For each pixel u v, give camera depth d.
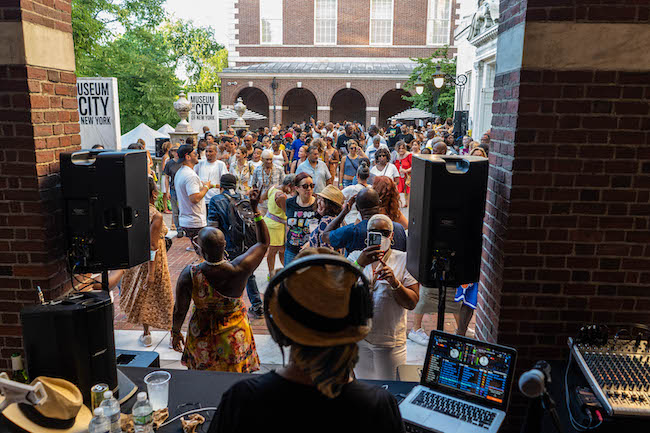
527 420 2.13
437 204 3.16
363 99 39.25
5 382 2.18
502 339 3.46
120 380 2.98
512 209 3.30
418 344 5.38
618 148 3.22
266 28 35.38
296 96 39.44
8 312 3.71
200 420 2.56
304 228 5.68
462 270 3.25
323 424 1.42
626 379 2.67
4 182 3.55
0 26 3.37
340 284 1.44
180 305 3.46
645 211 3.27
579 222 3.30
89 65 26.67
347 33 35.22
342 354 1.42
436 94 27.17
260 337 5.56
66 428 2.45
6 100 3.46
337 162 12.34
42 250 3.61
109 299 2.72
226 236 5.51
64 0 3.84
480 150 7.75
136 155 3.32
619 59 3.13
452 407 2.59
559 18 3.11
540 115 3.20
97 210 3.24
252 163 9.58
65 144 3.89
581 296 3.38
